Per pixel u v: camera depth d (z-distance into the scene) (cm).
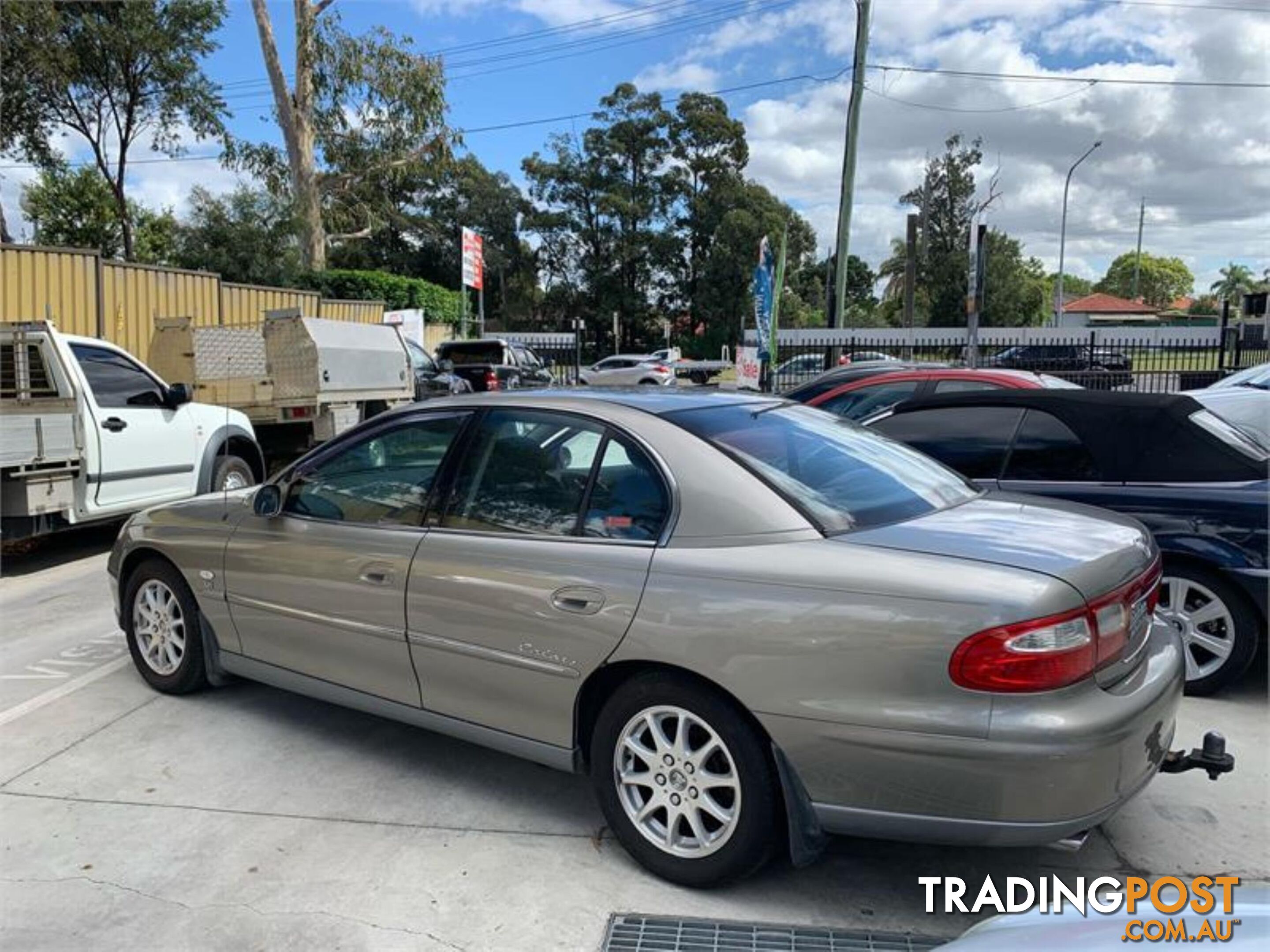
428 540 357
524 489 344
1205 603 450
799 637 271
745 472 308
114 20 2480
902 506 325
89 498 762
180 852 327
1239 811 350
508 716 336
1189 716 433
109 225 2975
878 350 3020
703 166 5484
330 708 458
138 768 393
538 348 4175
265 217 2731
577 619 309
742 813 285
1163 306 11438
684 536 302
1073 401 500
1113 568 282
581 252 5694
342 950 274
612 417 336
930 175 6034
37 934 282
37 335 752
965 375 814
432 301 3334
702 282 5325
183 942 278
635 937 279
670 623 290
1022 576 262
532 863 319
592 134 5506
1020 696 250
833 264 2144
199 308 1689
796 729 271
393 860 321
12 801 365
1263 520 431
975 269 1357
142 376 838
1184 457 466
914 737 256
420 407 388
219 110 2734
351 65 2627
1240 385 1026
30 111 2530
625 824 311
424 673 358
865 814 268
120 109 2664
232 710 454
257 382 1142
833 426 383
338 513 396
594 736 316
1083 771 250
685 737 297
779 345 2841
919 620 257
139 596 478
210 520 444
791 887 304
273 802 363
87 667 521
